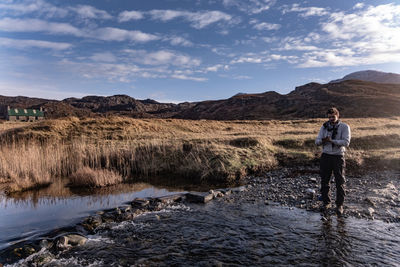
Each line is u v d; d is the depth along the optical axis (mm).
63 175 14203
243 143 16891
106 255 5230
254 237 5895
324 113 97750
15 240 5875
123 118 32219
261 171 13406
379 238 5707
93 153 15742
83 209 8289
